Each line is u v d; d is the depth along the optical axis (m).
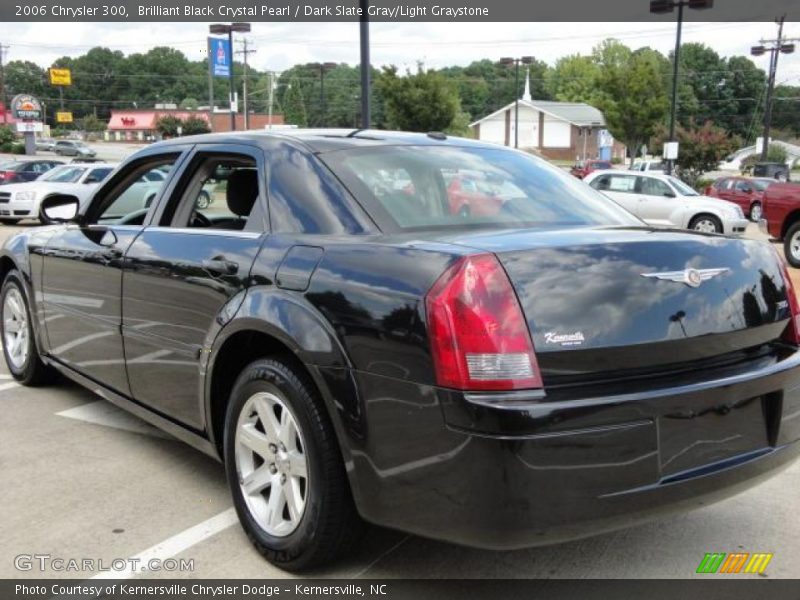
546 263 2.60
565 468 2.45
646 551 3.31
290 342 2.89
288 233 3.22
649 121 47.47
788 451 3.00
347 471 2.78
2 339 5.86
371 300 2.69
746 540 3.41
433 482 2.53
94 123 114.06
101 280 4.27
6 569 3.11
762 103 111.56
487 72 124.06
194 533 3.43
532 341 2.49
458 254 2.58
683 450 2.66
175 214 4.00
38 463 4.21
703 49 113.00
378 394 2.64
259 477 3.22
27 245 5.24
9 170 24.31
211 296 3.39
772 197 13.05
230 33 37.12
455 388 2.46
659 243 2.80
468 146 3.92
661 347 2.67
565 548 3.33
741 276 2.95
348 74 87.00
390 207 3.17
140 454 4.36
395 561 3.19
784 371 2.92
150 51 123.19
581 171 45.47
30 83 120.31
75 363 4.74
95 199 4.65
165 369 3.79
